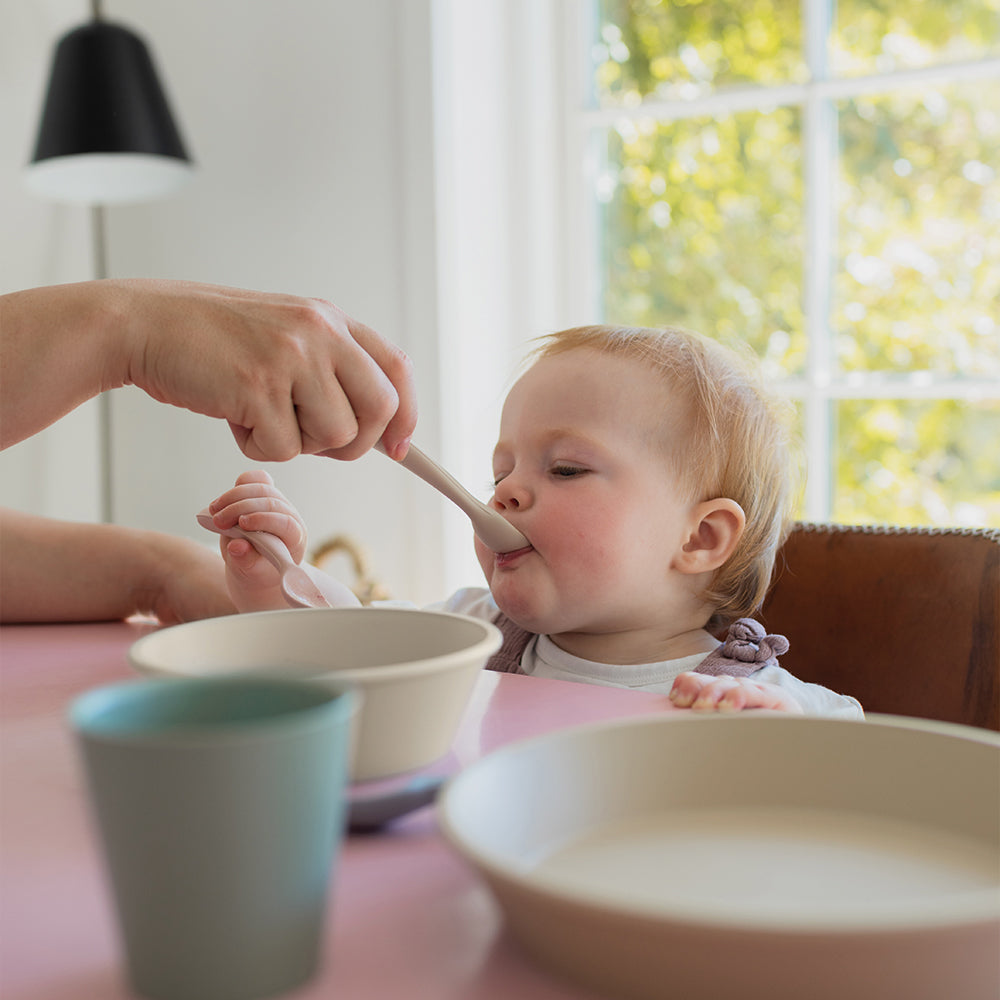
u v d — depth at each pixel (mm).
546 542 971
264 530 833
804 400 1953
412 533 2086
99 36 1970
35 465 2328
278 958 252
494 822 317
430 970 275
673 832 363
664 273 2090
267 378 619
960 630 917
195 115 2295
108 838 241
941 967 234
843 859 345
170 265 2381
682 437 1016
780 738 389
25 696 612
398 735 407
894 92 1844
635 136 2094
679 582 1025
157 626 852
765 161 1968
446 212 2010
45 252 2369
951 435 1842
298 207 2174
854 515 1929
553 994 263
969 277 1811
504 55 2119
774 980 234
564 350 1070
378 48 2045
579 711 547
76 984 269
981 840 356
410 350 2049
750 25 1967
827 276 1928
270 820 241
